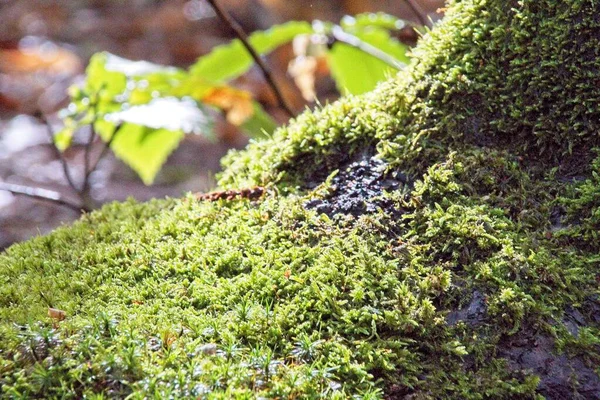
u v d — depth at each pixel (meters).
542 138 0.90
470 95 0.91
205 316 0.85
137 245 0.90
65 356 0.82
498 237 0.87
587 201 0.88
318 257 0.87
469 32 0.91
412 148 0.91
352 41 1.18
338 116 0.93
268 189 0.92
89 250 0.90
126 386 0.81
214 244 0.89
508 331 0.85
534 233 0.88
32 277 0.88
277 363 0.83
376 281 0.86
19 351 0.83
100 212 0.95
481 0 0.91
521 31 0.90
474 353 0.84
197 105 1.15
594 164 0.89
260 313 0.85
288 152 0.93
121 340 0.83
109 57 1.18
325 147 0.93
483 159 0.89
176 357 0.83
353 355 0.84
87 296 0.86
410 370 0.84
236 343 0.84
